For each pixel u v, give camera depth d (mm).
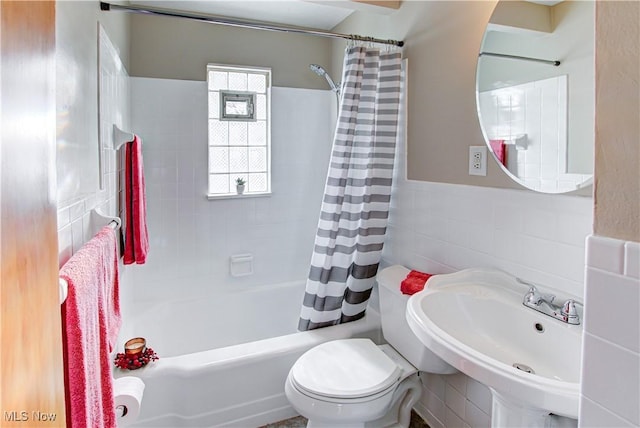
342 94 2053
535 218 1314
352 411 1396
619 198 520
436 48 1787
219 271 2787
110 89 1692
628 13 508
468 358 928
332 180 2037
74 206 1107
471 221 1595
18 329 366
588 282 556
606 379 528
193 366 1729
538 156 1293
